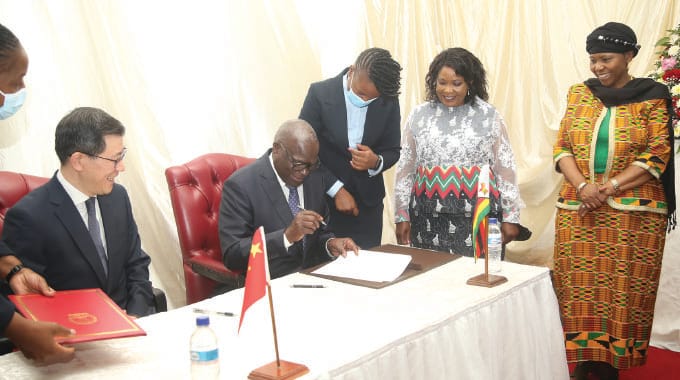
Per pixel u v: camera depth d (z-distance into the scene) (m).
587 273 2.88
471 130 2.82
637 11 4.27
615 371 2.97
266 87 3.90
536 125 4.75
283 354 1.48
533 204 4.75
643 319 2.84
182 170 3.04
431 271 2.21
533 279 2.14
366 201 2.90
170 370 1.42
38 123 3.07
